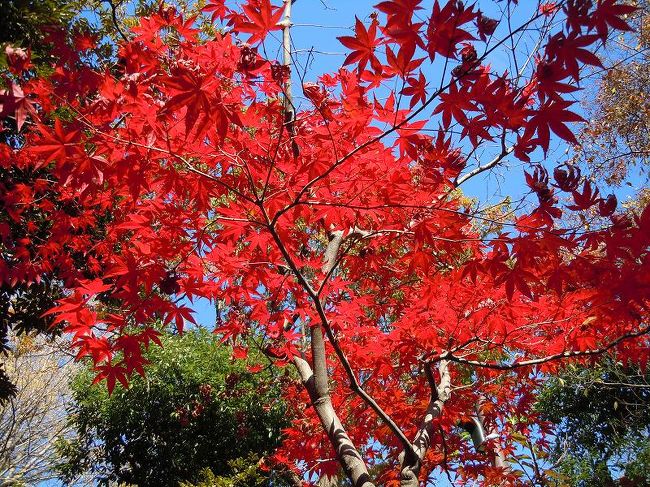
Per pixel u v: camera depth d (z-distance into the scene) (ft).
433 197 10.82
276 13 8.13
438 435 16.92
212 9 10.59
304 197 10.54
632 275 8.91
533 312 12.26
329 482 17.04
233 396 28.30
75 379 31.83
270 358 14.05
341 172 10.31
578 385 27.07
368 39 7.28
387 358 14.17
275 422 28.19
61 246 13.52
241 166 9.69
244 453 28.14
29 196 12.80
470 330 12.76
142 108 8.75
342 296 15.57
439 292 11.98
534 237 9.06
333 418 11.51
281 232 11.32
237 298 12.42
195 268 11.14
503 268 9.57
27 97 8.00
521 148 7.76
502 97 7.13
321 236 16.98
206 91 7.24
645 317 11.66
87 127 8.74
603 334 12.44
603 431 31.78
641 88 22.84
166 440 29.04
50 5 16.97
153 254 10.59
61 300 9.52
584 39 6.49
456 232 10.60
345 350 14.75
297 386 20.63
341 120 9.77
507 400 19.30
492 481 17.84
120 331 10.30
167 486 28.73
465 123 7.62
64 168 8.46
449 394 14.62
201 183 10.25
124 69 9.71
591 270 9.21
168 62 10.10
